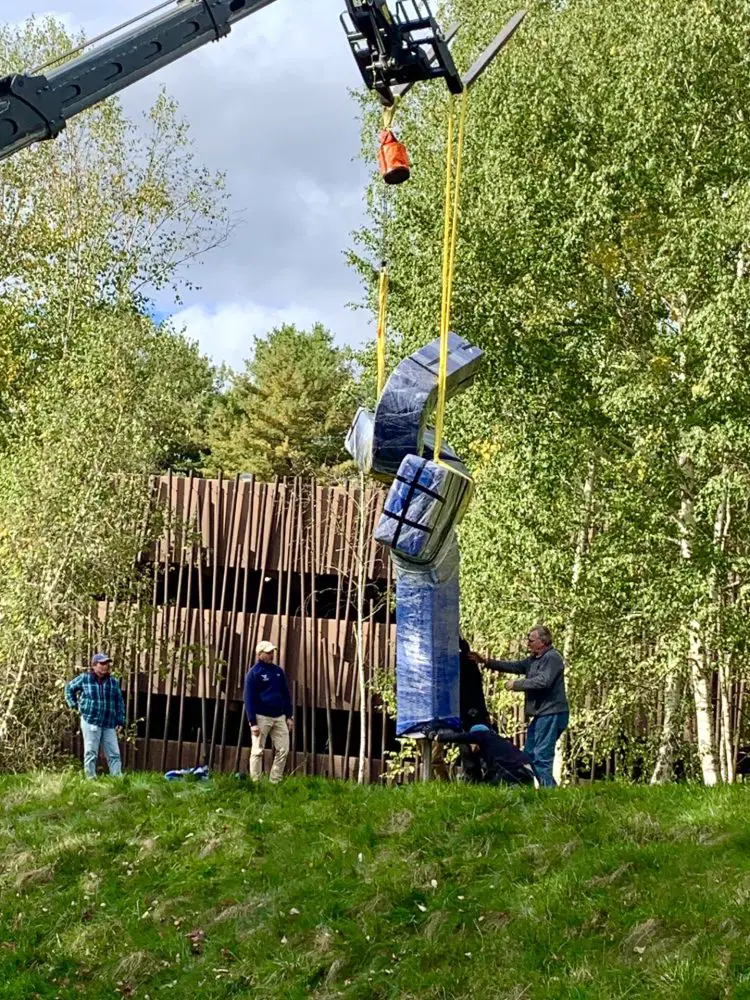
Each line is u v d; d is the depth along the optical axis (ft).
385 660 108.47
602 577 69.05
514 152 74.59
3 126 30.35
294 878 38.65
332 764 108.78
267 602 124.47
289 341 228.84
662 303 74.84
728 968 28.99
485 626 81.05
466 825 38.68
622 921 32.04
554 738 45.24
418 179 85.40
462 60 85.56
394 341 83.76
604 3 81.20
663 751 78.79
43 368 115.55
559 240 69.21
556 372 68.59
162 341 104.58
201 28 33.14
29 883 41.32
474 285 70.28
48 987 36.14
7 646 90.22
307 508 112.06
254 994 33.83
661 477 66.54
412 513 39.68
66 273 119.75
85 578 93.09
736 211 63.93
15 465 92.73
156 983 35.68
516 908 34.01
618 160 69.10
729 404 62.08
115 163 121.19
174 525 102.32
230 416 222.07
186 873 40.40
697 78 68.95
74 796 47.32
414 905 35.47
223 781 46.11
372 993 32.40
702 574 64.80
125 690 105.91
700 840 35.58
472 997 30.86
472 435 74.69
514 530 73.00
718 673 78.69
